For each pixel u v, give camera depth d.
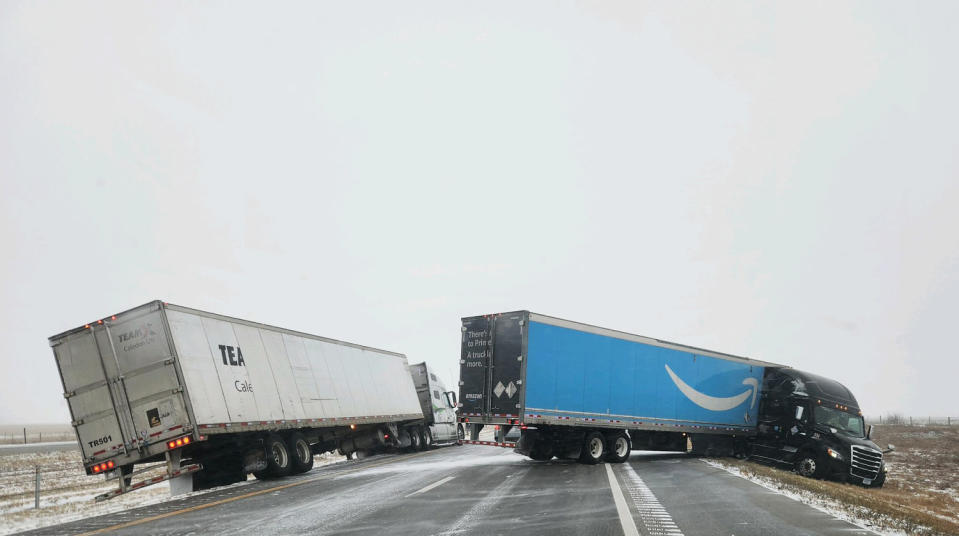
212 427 14.14
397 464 20.09
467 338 19.09
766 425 23.27
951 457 33.44
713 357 23.14
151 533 8.47
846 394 22.03
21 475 21.84
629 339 20.44
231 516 9.71
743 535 8.04
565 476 15.24
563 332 18.38
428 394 31.56
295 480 15.62
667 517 9.31
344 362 22.80
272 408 16.95
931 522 10.39
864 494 16.12
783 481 15.03
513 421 17.06
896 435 54.56
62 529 9.24
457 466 18.55
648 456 24.20
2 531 9.45
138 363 13.75
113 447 13.59
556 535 7.91
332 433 21.42
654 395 20.92
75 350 13.92
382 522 8.90
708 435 23.33
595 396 19.03
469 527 8.47
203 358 14.67
